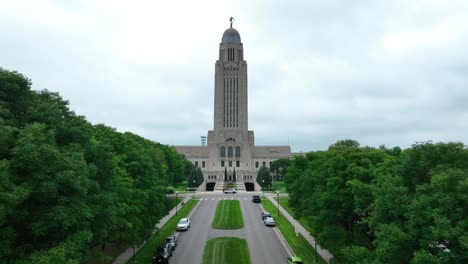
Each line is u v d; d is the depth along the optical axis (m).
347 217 50.06
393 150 61.38
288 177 85.88
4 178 26.34
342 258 47.38
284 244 70.00
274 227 85.88
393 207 32.56
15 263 28.20
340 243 48.94
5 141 29.88
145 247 65.44
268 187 184.62
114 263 55.34
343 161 53.28
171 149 127.69
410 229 29.48
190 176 185.62
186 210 109.12
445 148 33.94
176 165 123.69
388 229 30.64
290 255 62.28
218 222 90.38
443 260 26.00
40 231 29.75
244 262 57.34
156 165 77.94
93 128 60.53
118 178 47.28
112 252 61.62
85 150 40.66
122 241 56.34
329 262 53.38
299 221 90.56
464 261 25.81
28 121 35.56
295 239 72.50
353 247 38.97
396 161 42.78
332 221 51.34
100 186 41.91
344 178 50.00
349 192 47.78
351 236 50.50
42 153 30.11
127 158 60.56
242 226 86.31
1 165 26.48
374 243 34.78
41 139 30.97
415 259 26.34
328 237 49.50
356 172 47.78
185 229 81.31
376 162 53.62
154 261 54.81
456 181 27.34
